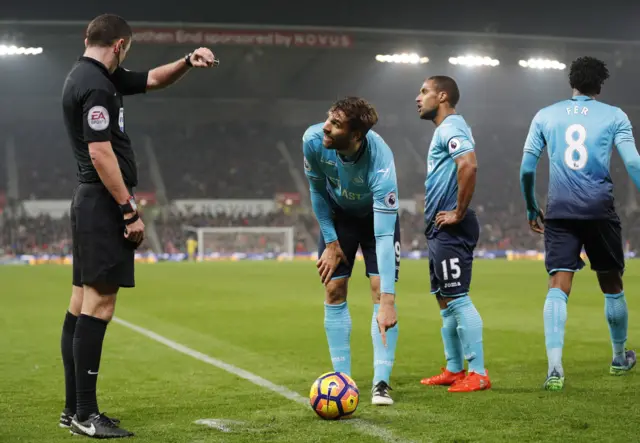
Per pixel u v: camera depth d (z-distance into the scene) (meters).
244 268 72.88
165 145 122.12
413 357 19.42
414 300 36.91
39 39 94.88
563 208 14.95
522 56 104.88
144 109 122.56
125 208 11.19
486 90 121.81
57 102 119.25
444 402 13.15
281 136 126.50
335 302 14.14
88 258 11.29
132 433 11.13
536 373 16.45
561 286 14.98
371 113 12.41
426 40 101.69
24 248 100.12
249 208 113.56
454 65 115.06
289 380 16.27
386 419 11.88
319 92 122.38
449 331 14.99
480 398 13.44
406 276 57.62
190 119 124.50
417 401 13.32
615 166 121.44
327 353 20.50
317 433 11.02
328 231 13.85
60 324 28.72
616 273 15.62
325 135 12.45
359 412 12.43
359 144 12.59
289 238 103.00
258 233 108.06
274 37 97.50
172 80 12.73
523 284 48.19
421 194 116.00
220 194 115.12
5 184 109.81
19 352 21.25
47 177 111.94
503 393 13.91
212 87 118.56
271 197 116.19
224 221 109.06
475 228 14.48
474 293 41.06
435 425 11.38
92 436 11.05
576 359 18.42
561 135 15.09
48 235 101.88
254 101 124.62
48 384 16.11
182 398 14.28
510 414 12.04
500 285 47.31
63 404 13.90
